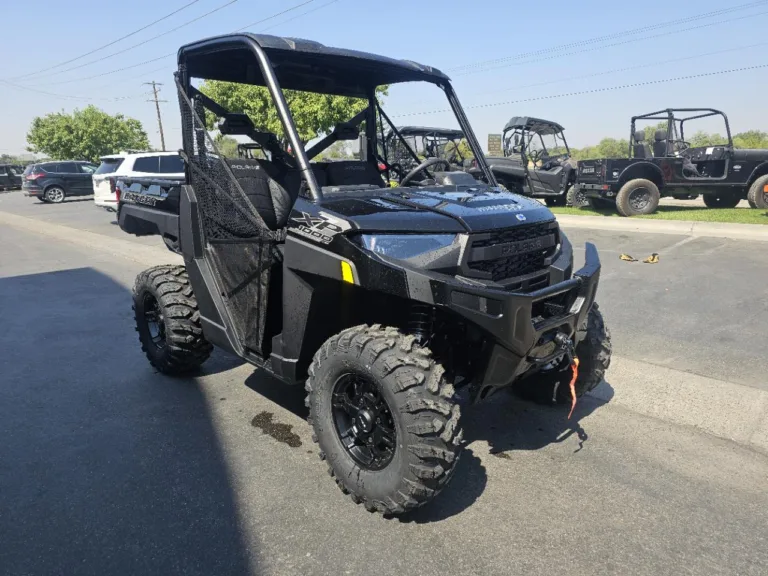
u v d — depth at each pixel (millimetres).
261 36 3365
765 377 4488
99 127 49562
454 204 3039
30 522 2875
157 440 3715
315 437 3088
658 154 15164
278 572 2516
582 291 3154
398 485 2656
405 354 2656
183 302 4414
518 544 2684
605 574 2484
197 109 3994
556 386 3939
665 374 4512
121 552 2652
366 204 2967
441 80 4184
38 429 3877
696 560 2562
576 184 15570
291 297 3141
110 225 15625
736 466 3336
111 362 5137
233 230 3572
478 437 3725
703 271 7867
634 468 3334
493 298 2598
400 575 2488
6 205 23922
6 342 5738
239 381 4691
